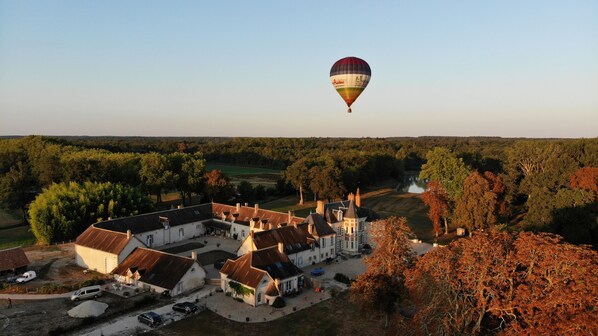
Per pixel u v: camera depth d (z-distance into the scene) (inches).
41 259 3292.3
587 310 1339.8
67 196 3900.1
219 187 5162.4
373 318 2289.6
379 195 6274.6
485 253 1585.9
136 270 2736.2
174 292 2573.8
